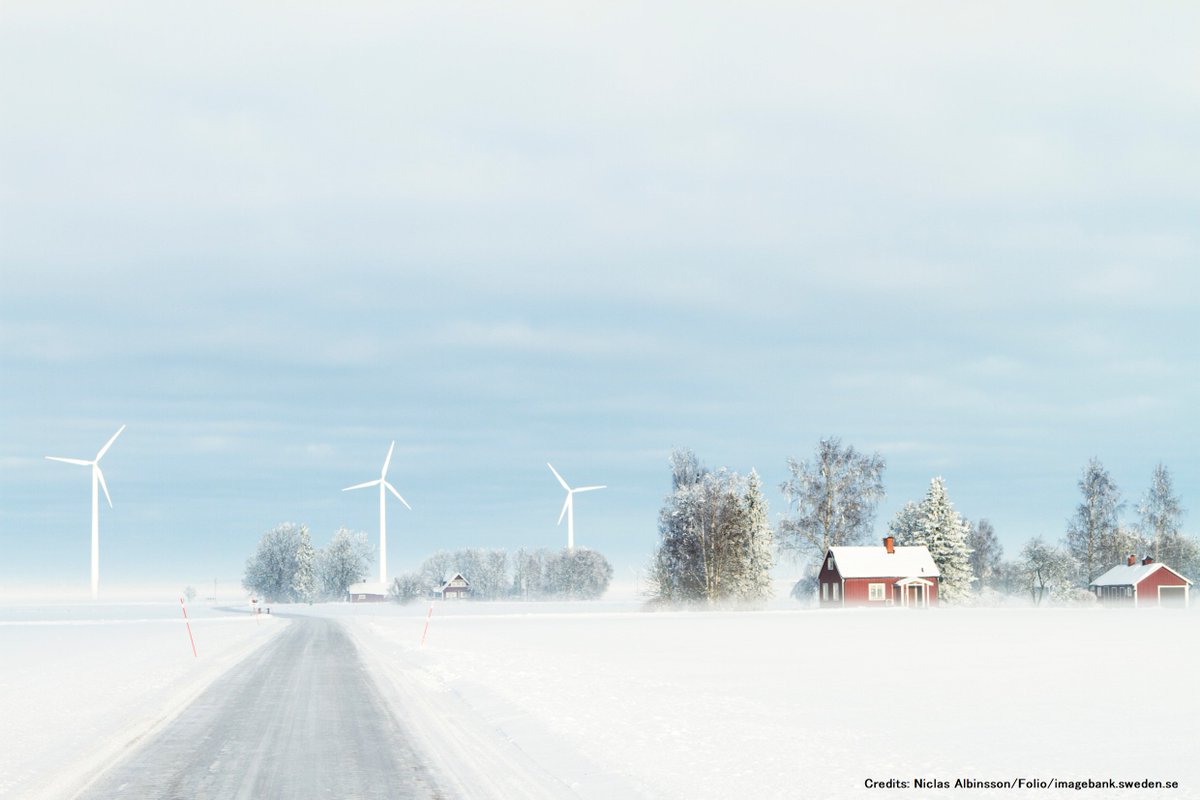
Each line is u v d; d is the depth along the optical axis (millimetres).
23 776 16250
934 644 47406
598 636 56656
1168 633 56188
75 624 91625
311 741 19844
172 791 15086
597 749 18672
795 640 51344
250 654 46375
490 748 18969
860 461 109062
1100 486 118312
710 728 21156
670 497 104750
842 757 17922
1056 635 54531
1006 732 20734
